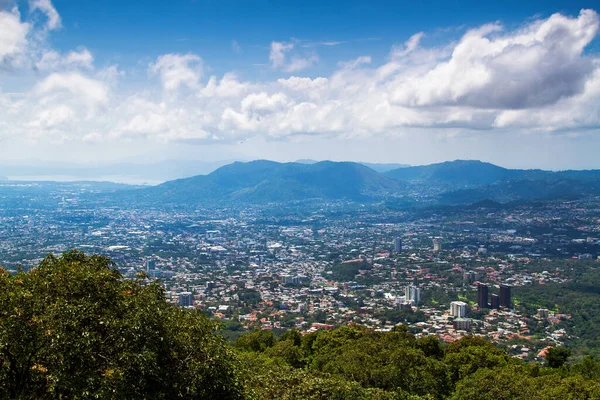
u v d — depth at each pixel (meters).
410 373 55.22
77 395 23.48
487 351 66.94
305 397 41.22
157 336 27.28
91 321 25.61
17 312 23.88
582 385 50.06
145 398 25.70
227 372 30.34
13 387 24.42
